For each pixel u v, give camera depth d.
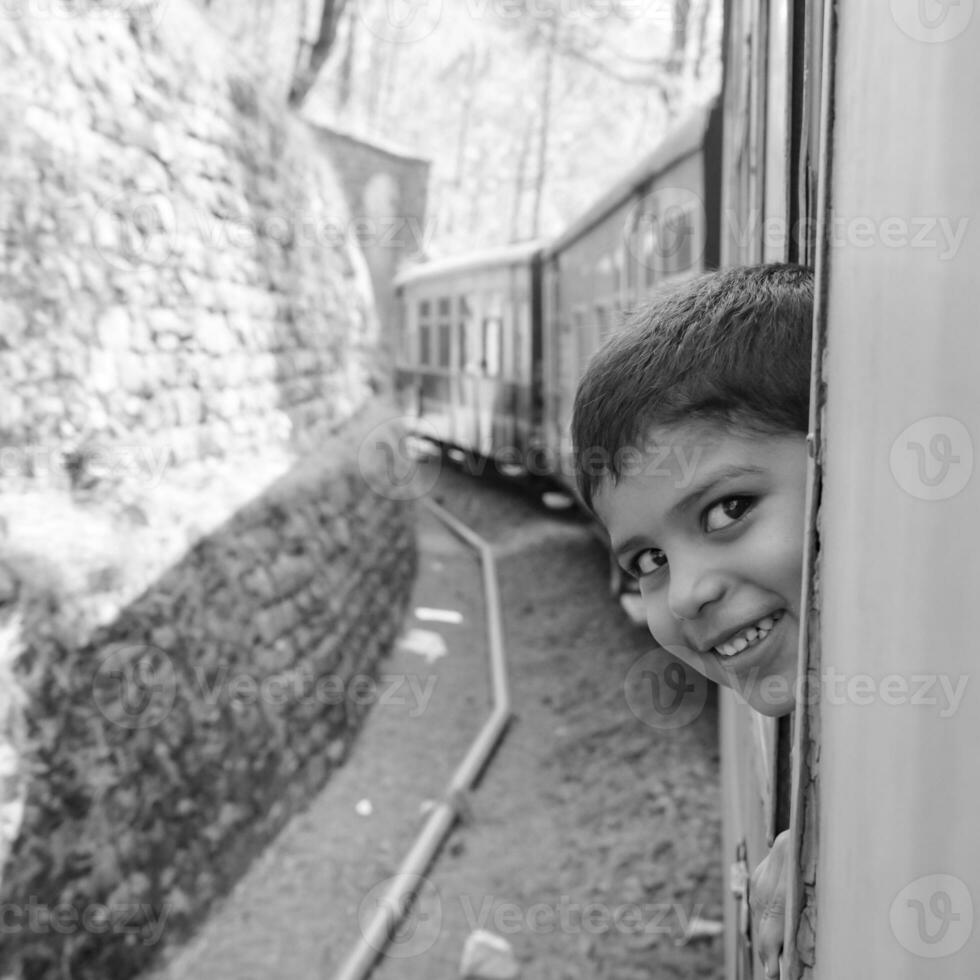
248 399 6.30
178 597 4.63
